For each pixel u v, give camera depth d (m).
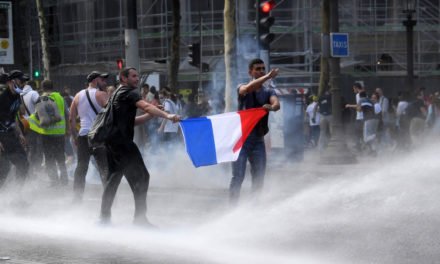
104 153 21.73
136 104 18.94
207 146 19.25
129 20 35.12
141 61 77.94
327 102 49.94
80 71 79.00
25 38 97.19
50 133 30.03
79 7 92.62
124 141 19.05
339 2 80.25
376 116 47.59
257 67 20.36
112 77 57.84
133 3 35.09
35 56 95.62
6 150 24.11
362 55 80.50
